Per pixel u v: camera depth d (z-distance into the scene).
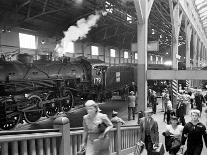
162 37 40.56
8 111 10.67
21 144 3.30
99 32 27.64
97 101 18.48
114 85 20.94
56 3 18.17
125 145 7.19
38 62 13.68
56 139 3.90
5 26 16.47
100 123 3.67
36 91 12.45
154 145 5.43
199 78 11.96
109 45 32.19
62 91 14.07
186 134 5.03
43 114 12.56
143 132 5.50
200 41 33.03
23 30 18.62
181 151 5.18
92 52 29.36
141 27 12.13
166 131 5.72
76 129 4.55
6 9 16.08
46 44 21.31
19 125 11.70
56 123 3.91
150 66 29.88
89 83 17.05
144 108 12.27
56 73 13.90
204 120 12.45
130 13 24.06
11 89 10.98
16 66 11.62
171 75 12.12
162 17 24.64
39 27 19.91
